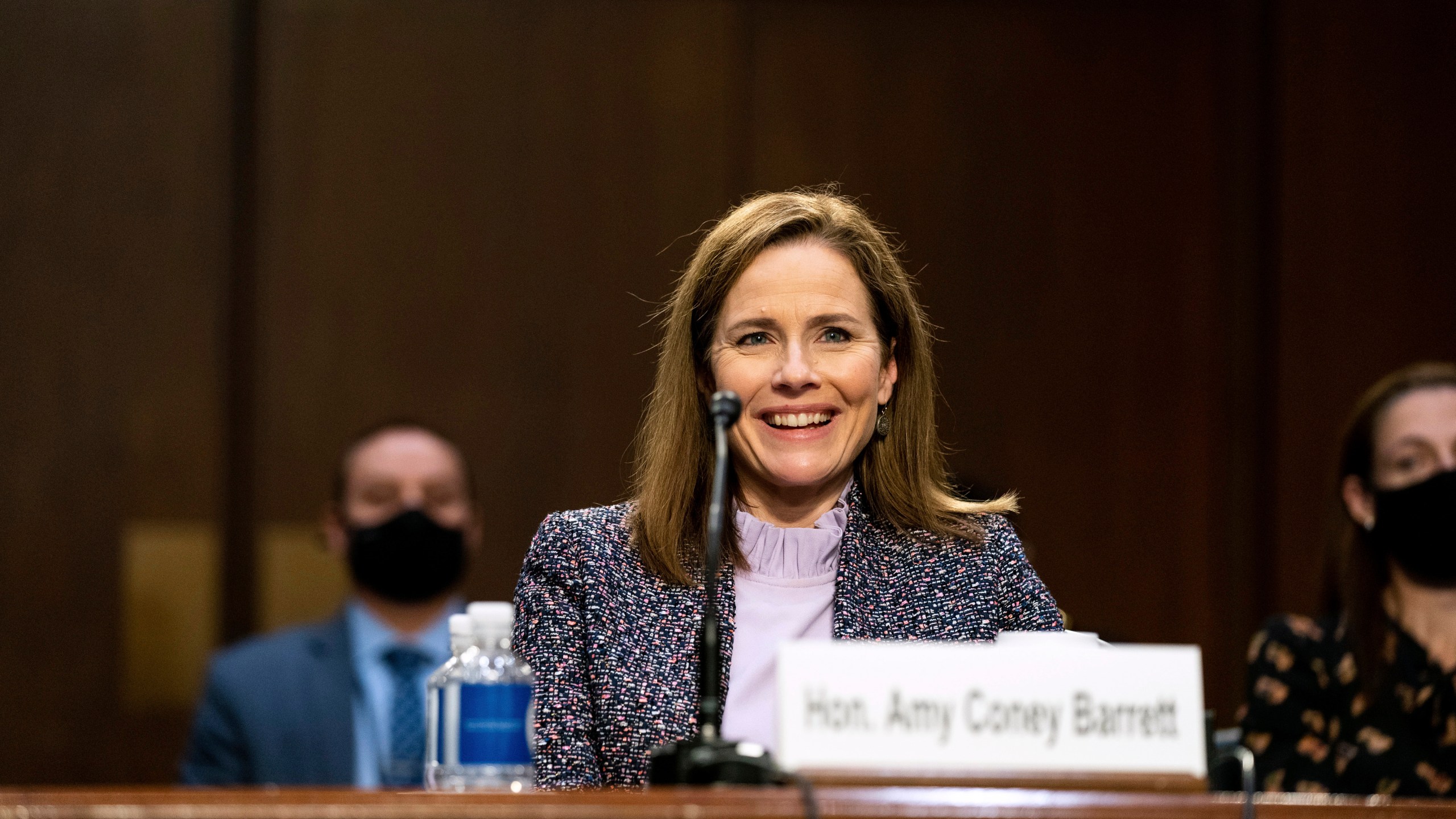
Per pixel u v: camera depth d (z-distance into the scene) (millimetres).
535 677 7230
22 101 17969
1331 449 18797
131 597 17594
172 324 17938
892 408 7961
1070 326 19031
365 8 18547
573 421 18469
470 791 4984
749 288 7574
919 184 19062
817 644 4840
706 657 5801
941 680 4855
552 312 18547
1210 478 18969
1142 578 18844
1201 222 19234
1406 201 19031
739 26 19016
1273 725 10852
